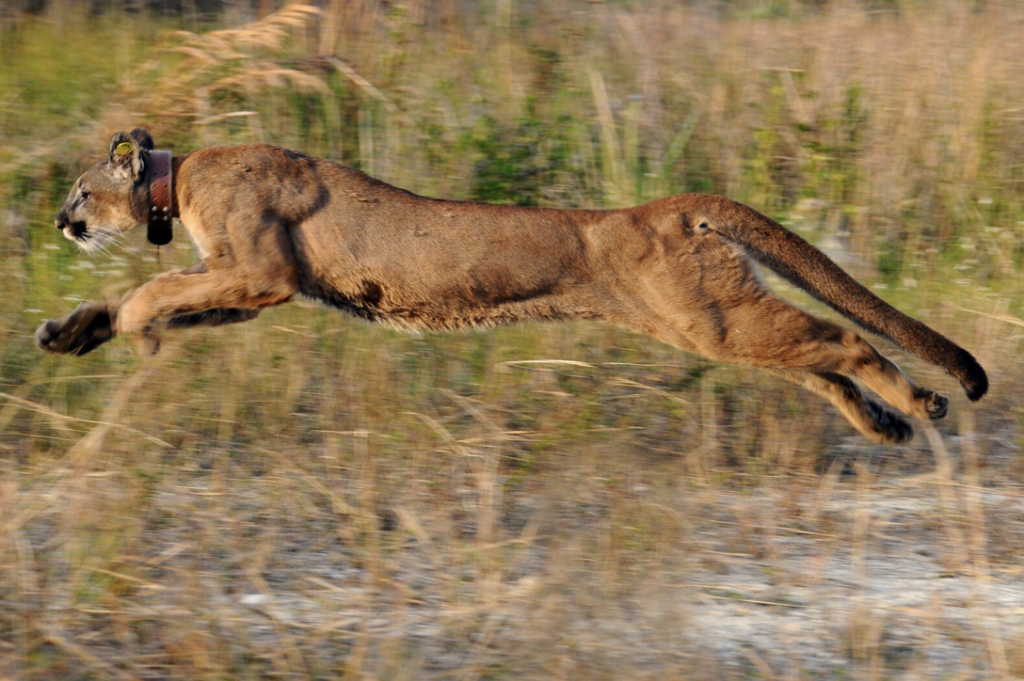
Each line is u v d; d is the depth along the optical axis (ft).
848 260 46.75
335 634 24.32
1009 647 24.50
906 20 58.23
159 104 48.44
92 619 24.13
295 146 48.19
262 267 31.94
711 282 31.78
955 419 37.35
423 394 36.42
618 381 37.37
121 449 31.42
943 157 50.52
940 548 29.86
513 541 28.04
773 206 49.93
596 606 24.48
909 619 25.94
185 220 32.99
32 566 25.36
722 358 32.71
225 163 32.42
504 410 35.91
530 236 32.09
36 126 49.19
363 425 34.35
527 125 50.39
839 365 32.24
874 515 31.71
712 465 34.30
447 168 47.93
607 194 48.42
